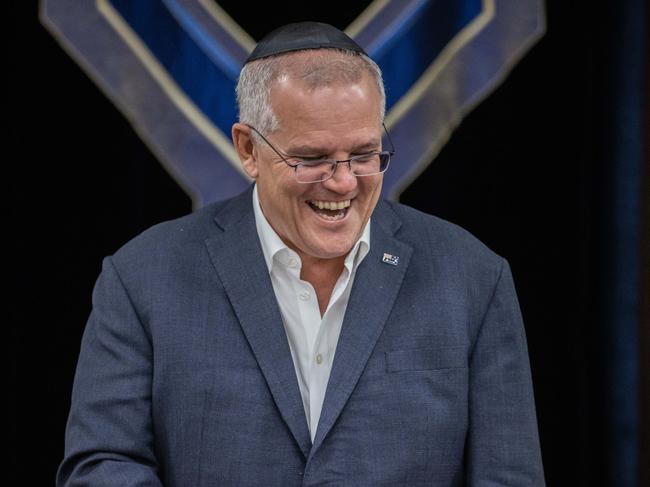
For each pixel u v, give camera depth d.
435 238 3.84
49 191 5.33
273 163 3.41
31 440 5.45
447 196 5.44
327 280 3.71
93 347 3.66
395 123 5.16
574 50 5.39
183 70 5.08
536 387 5.58
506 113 5.42
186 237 3.79
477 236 5.46
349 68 3.33
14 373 5.40
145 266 3.70
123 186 5.34
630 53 5.34
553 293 5.50
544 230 5.46
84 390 3.61
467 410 3.66
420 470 3.53
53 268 5.37
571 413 5.57
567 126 5.42
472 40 5.16
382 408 3.53
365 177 3.38
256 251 3.69
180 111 5.08
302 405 3.51
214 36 5.10
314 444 3.47
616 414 5.55
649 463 5.57
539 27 5.16
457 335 3.63
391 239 3.79
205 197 5.11
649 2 5.34
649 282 5.47
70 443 3.57
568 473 5.60
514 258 5.48
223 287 3.66
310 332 3.68
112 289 3.69
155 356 3.56
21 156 5.29
